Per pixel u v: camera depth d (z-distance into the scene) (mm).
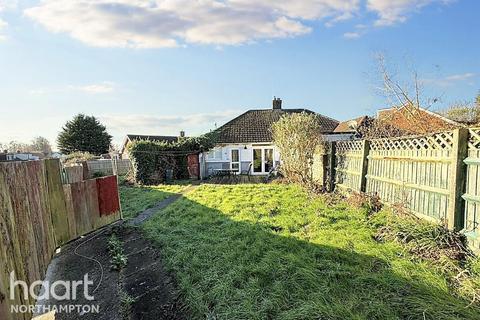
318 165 13438
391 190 7293
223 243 5957
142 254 6270
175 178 21250
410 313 3275
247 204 9383
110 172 22578
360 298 3623
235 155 22891
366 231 5934
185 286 4500
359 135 16906
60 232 4793
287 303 3742
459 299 3543
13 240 2783
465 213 4859
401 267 4258
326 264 4527
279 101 25922
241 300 3916
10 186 2889
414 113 13508
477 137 4672
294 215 7609
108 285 5098
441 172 5434
